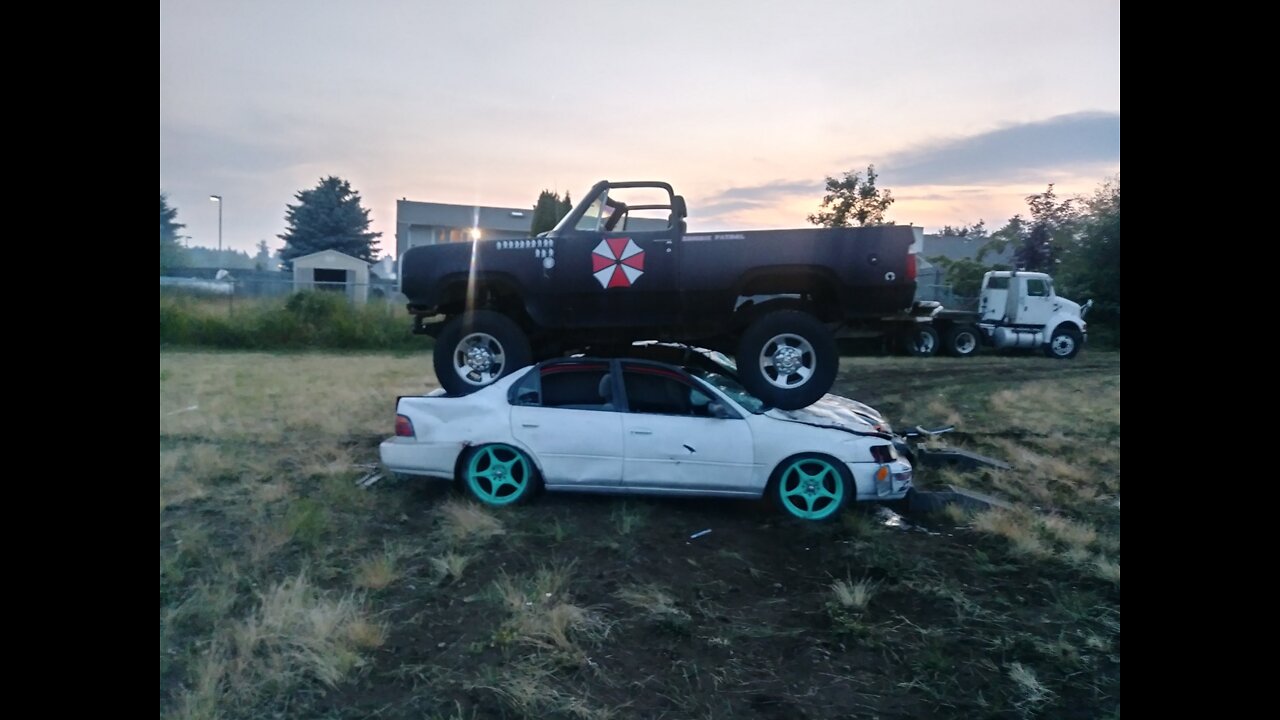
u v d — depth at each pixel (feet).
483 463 22.36
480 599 16.63
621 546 19.51
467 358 25.17
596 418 21.97
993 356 77.66
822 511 21.67
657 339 25.49
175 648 14.66
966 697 13.64
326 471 26.05
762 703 13.33
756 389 23.79
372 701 13.08
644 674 14.08
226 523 21.17
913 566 18.90
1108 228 91.76
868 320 24.75
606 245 24.14
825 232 23.88
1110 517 23.04
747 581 18.01
